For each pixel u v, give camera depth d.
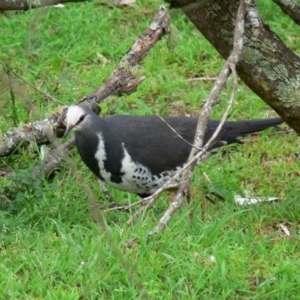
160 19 12.62
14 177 10.88
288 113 10.39
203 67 14.98
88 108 11.00
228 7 9.91
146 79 14.38
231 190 11.56
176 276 9.41
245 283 9.34
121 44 15.36
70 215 10.72
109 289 9.18
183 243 9.92
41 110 13.11
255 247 10.09
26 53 14.43
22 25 15.45
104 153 10.67
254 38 9.95
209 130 11.15
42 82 14.05
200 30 10.26
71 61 14.90
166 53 15.10
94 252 9.64
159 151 10.80
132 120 10.97
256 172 12.21
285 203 11.13
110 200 11.26
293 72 10.19
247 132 11.54
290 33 15.82
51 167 11.65
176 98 14.16
